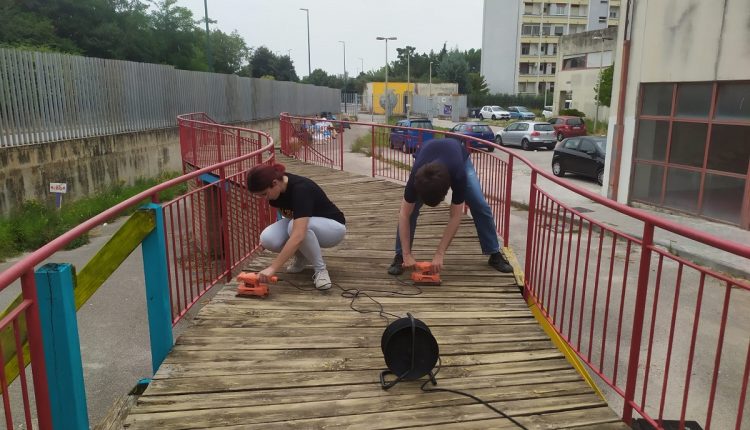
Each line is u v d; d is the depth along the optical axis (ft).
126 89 48.70
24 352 6.77
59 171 38.70
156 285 9.62
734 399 14.01
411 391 8.90
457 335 11.00
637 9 36.42
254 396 8.66
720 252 26.05
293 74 221.05
